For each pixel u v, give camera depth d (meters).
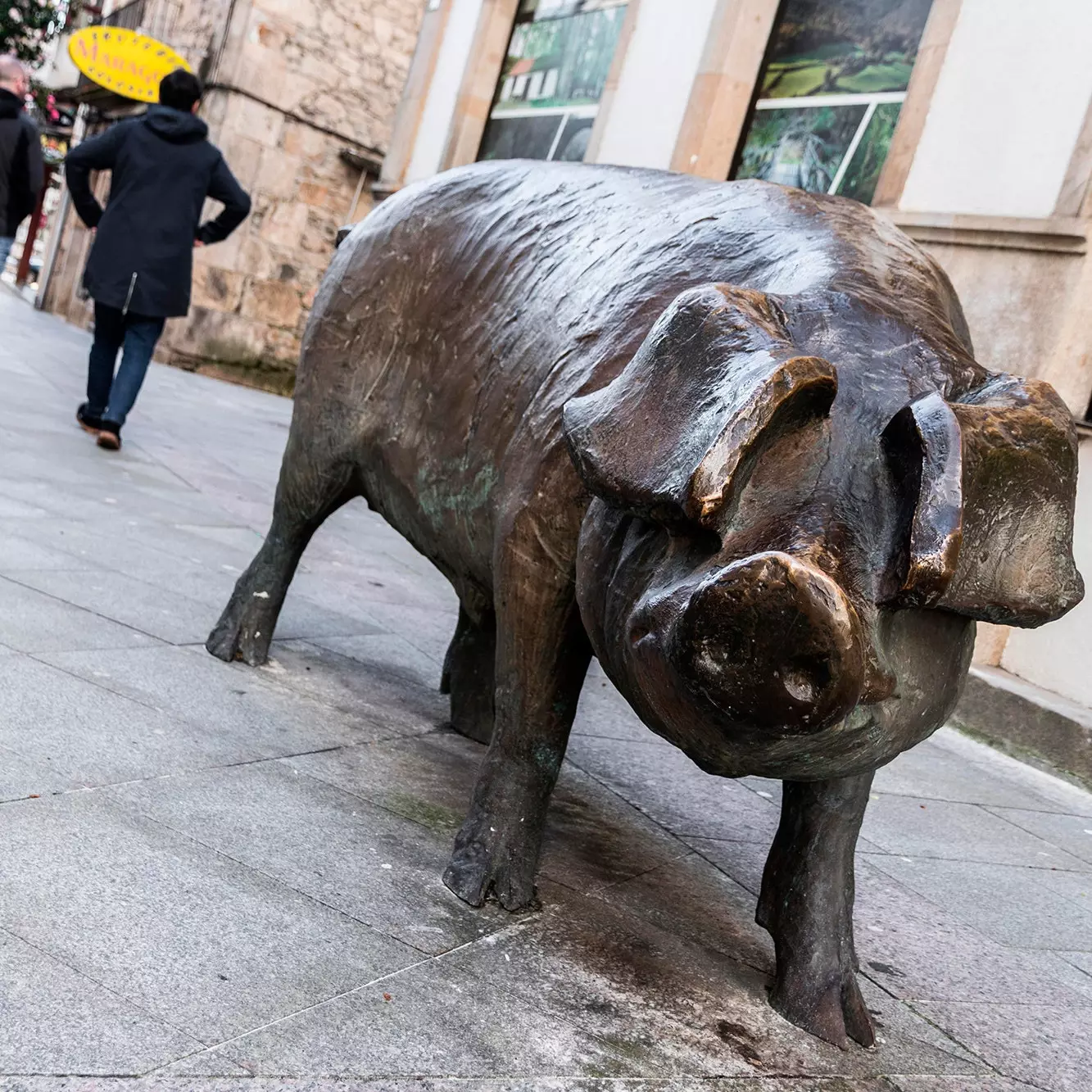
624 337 2.38
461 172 3.35
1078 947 3.18
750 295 1.97
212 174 7.29
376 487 3.38
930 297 2.26
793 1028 2.31
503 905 2.50
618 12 10.41
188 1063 1.69
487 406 2.78
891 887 3.32
